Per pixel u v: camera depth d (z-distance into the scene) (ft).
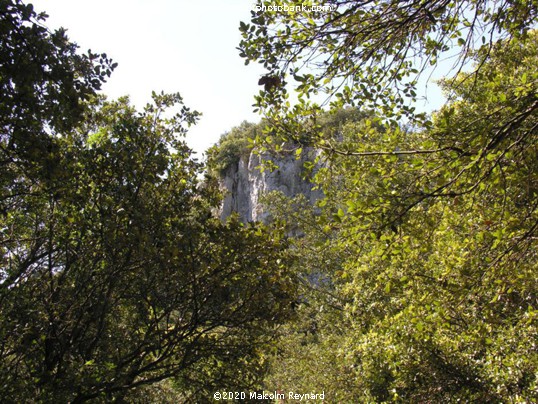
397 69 15.83
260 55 14.90
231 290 25.82
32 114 16.24
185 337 25.93
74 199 23.15
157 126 29.07
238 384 27.45
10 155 17.78
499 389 21.86
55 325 23.53
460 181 13.62
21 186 22.21
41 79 15.79
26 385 20.07
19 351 22.54
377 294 30.50
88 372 21.58
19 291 23.20
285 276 26.23
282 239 25.73
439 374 26.99
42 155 17.37
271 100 15.21
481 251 16.25
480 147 12.92
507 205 16.17
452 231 17.74
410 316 19.16
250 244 24.90
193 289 25.50
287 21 14.98
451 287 16.96
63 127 16.61
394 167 14.34
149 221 25.08
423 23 15.55
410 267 19.71
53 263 26.91
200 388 26.73
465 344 24.62
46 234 25.73
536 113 13.35
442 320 18.37
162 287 26.50
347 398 39.81
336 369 42.14
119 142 26.55
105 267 26.27
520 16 15.12
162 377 25.14
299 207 51.03
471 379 25.98
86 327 25.18
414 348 25.98
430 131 14.62
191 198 28.45
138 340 26.30
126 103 28.89
